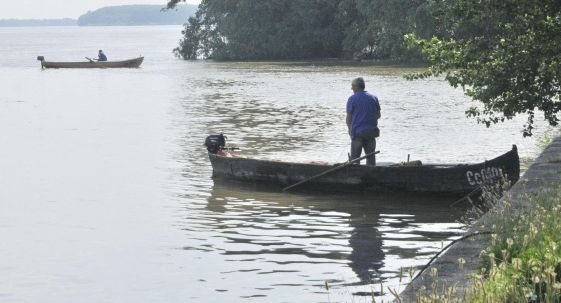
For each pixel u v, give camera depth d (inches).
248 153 1628.9
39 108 2723.9
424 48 1212.5
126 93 3366.1
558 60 1123.3
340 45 6215.6
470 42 1187.3
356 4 5556.1
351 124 1222.9
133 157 1611.7
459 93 2999.5
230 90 3410.4
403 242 904.9
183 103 2839.6
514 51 1147.3
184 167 1481.3
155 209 1114.7
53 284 758.5
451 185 1147.9
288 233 958.4
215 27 6579.7
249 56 6309.1
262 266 807.7
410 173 1167.0
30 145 1809.8
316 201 1160.8
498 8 1138.0
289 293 711.1
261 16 6264.8
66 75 4749.0
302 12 6082.7
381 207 1112.8
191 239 933.2
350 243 903.1
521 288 448.5
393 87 3336.6
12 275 791.7
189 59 6702.8
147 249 888.9
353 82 1230.9
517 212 711.7
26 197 1215.6
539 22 1124.5
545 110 1167.6
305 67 5103.3
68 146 1787.6
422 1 4790.8
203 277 772.0
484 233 626.5
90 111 2598.4
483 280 478.3
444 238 924.0
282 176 1256.8
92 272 798.5
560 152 1162.6
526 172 1002.1
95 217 1067.3
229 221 1031.6
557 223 593.3
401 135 1839.3
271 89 3415.4
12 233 979.9
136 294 722.8
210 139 1378.0
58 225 1023.0
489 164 1125.1
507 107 1174.3
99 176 1395.2
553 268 465.7
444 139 1766.7
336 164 1213.7
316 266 803.4
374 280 747.4
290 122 2171.5
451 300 453.7
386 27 5113.2
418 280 538.9
